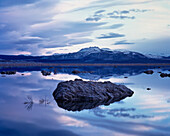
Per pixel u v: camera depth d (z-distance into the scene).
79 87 18.14
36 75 40.53
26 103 14.87
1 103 14.68
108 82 21.69
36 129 9.32
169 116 11.58
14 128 9.42
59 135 8.62
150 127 9.71
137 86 25.39
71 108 13.77
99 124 10.14
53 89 21.91
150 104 14.95
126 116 11.61
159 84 27.36
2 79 31.72
